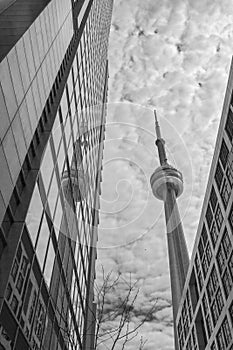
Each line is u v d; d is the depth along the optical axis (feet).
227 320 136.67
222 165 146.30
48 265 80.59
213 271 157.28
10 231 59.72
